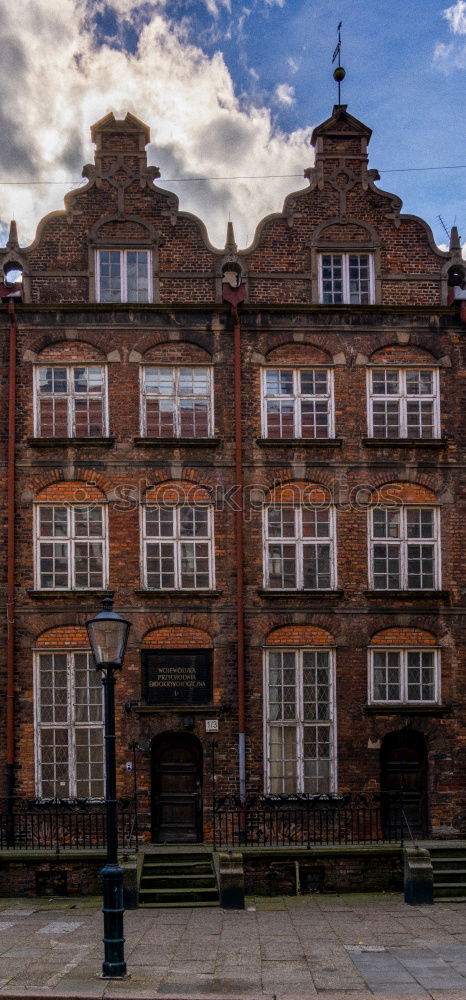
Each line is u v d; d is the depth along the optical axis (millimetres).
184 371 21688
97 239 21750
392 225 22297
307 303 21719
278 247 22078
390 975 12414
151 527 21219
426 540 21547
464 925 15492
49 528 21125
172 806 20562
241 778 20344
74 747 20500
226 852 17781
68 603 20781
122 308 21438
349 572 21250
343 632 21062
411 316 21953
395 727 20812
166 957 13367
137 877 17297
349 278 22172
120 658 13375
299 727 20766
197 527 21281
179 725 20516
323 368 21812
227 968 12781
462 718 20969
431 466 21625
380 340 21859
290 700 20891
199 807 20516
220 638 20891
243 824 20109
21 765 20359
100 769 20500
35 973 12469
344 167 22391
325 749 20797
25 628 20688
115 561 21000
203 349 21688
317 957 13367
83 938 14586
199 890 17609
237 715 20672
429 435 21828
